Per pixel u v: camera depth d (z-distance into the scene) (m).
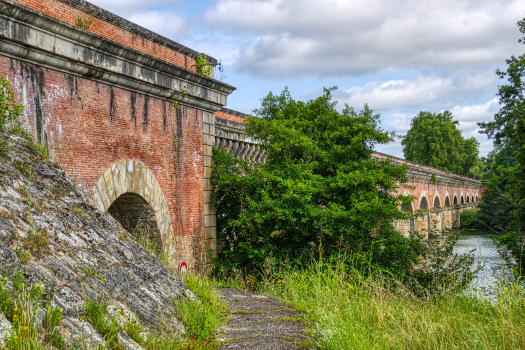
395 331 5.64
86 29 6.82
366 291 7.87
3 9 5.33
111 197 7.07
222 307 6.23
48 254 3.83
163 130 8.45
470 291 8.04
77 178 6.53
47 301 3.27
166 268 5.48
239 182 9.77
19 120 5.66
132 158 7.65
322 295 7.44
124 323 3.81
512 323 5.83
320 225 9.57
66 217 4.50
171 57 8.89
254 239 9.74
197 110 9.48
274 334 5.08
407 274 9.80
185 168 9.05
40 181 4.72
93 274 4.06
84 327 3.38
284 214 9.62
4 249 3.42
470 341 5.41
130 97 7.64
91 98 6.84
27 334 2.82
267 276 9.43
